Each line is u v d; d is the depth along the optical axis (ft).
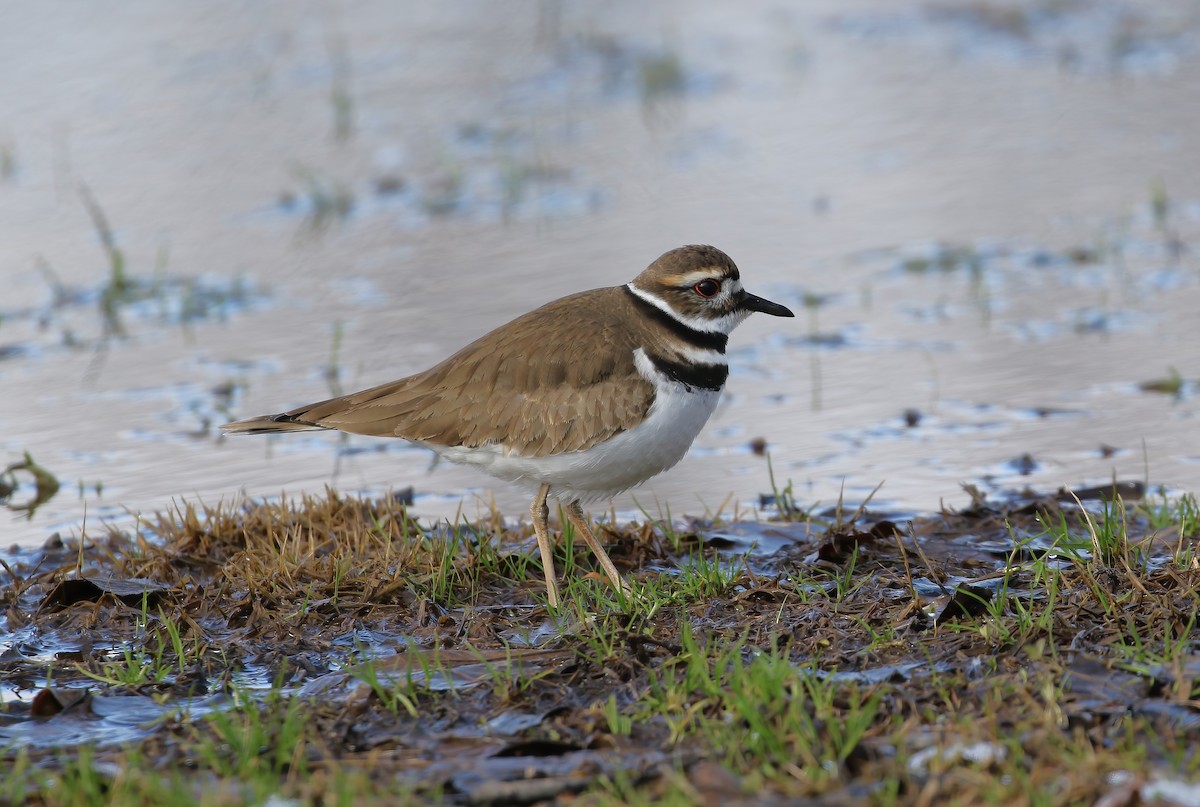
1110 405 44.55
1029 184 64.54
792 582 30.25
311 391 47.34
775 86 78.43
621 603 29.50
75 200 64.80
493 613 30.55
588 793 21.61
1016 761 21.33
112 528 36.96
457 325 51.70
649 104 76.13
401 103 76.43
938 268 56.65
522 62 82.02
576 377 31.71
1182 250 56.59
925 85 78.33
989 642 26.14
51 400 47.91
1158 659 24.75
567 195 65.10
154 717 26.27
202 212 63.87
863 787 21.17
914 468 40.70
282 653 29.12
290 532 34.83
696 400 32.42
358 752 23.71
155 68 80.18
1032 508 35.73
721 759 22.30
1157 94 75.41
